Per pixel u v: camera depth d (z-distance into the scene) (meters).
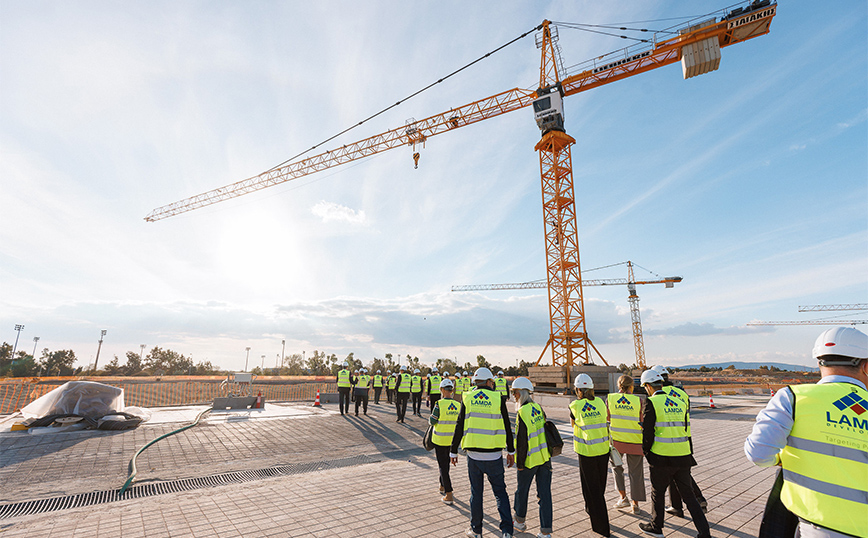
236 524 5.12
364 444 11.03
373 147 48.84
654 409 4.88
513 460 4.78
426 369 33.12
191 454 9.34
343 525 5.14
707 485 7.21
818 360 2.46
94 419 12.00
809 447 2.19
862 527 1.97
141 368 87.00
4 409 20.48
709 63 30.31
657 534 4.84
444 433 6.12
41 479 7.23
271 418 14.87
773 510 2.45
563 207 36.78
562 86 36.94
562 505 6.06
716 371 101.25
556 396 21.89
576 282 35.44
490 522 5.37
